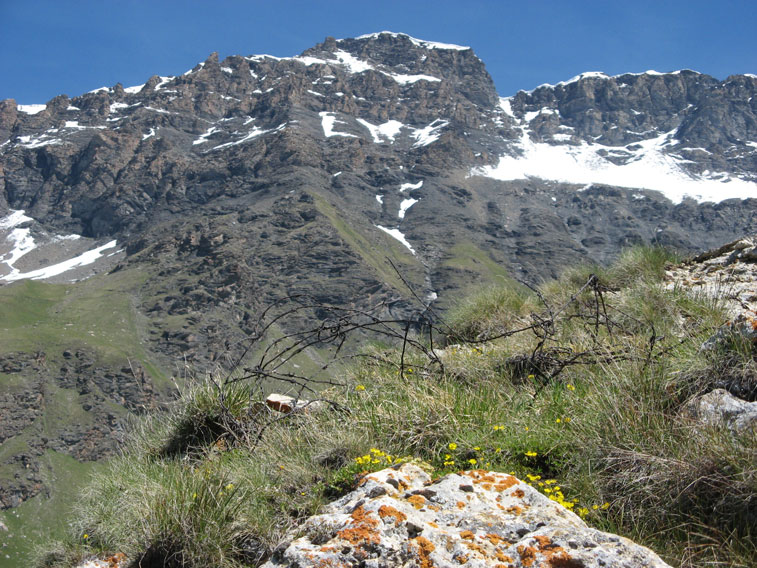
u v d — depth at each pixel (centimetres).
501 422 568
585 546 315
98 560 498
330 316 666
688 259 1194
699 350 549
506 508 367
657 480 432
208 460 593
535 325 718
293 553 340
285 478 525
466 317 996
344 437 564
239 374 666
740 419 454
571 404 567
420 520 354
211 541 450
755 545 372
